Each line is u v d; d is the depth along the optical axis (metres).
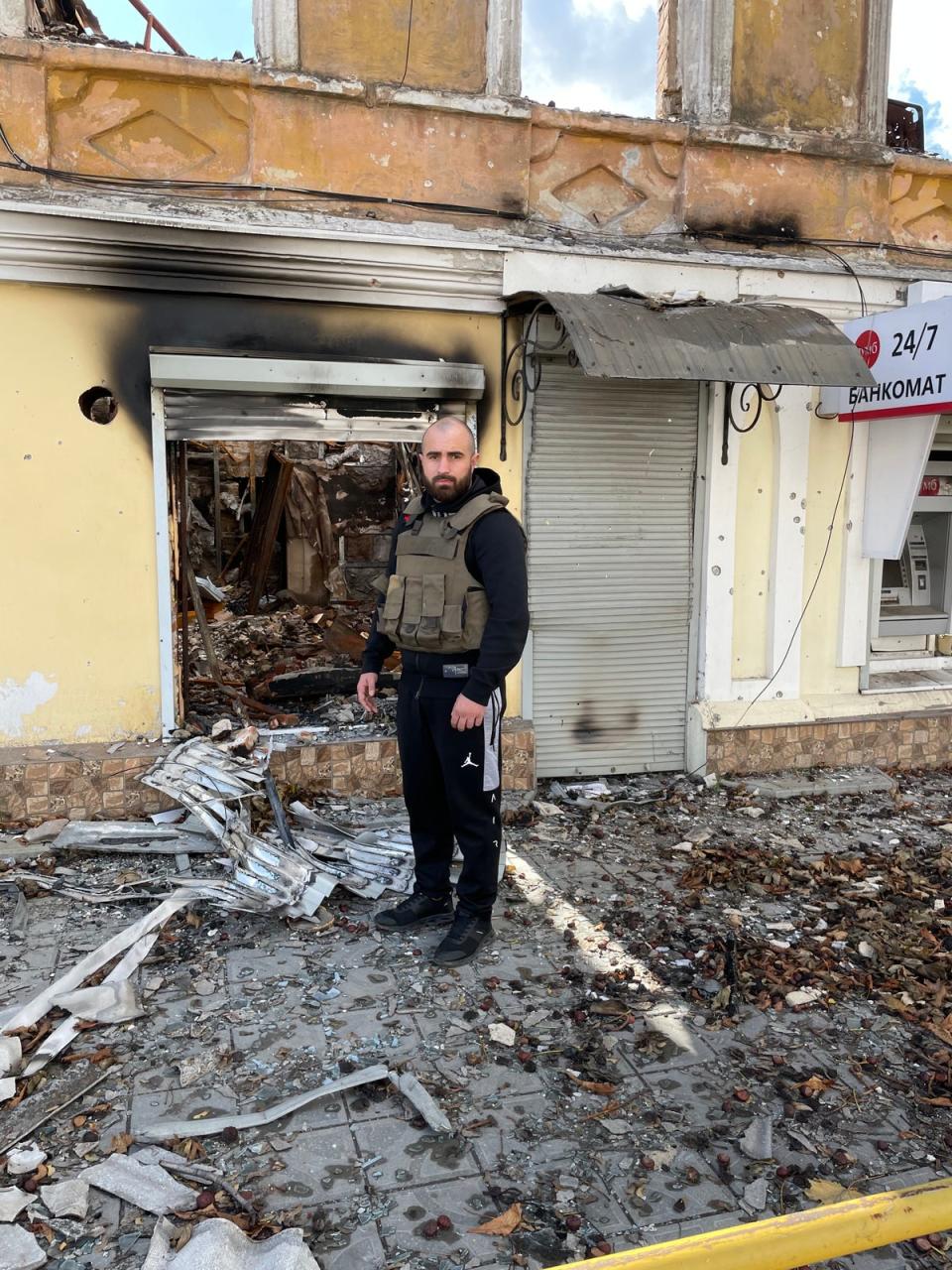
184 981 3.55
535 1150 2.71
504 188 5.22
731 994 3.58
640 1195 2.54
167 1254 2.25
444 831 3.95
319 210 4.94
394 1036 3.24
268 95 4.80
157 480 4.86
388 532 9.44
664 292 5.46
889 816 5.66
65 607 4.84
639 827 5.31
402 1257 2.31
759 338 4.80
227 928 3.96
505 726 5.58
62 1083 2.92
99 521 4.82
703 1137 2.79
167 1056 3.09
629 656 5.94
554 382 5.48
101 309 4.68
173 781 4.48
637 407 5.67
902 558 6.90
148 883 4.29
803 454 5.96
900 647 7.12
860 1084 3.09
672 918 4.23
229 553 10.53
